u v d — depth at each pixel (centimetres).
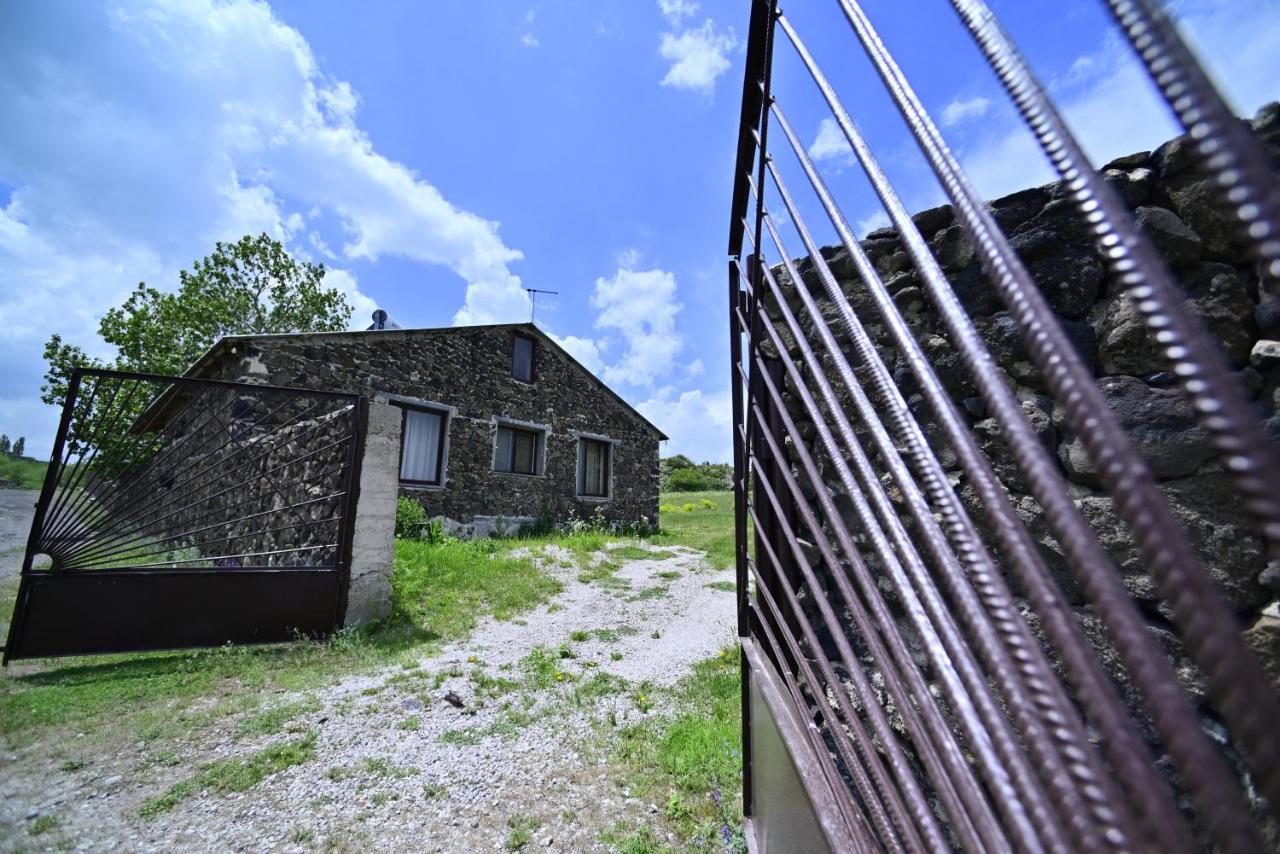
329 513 437
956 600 51
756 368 169
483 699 289
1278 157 103
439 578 519
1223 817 27
